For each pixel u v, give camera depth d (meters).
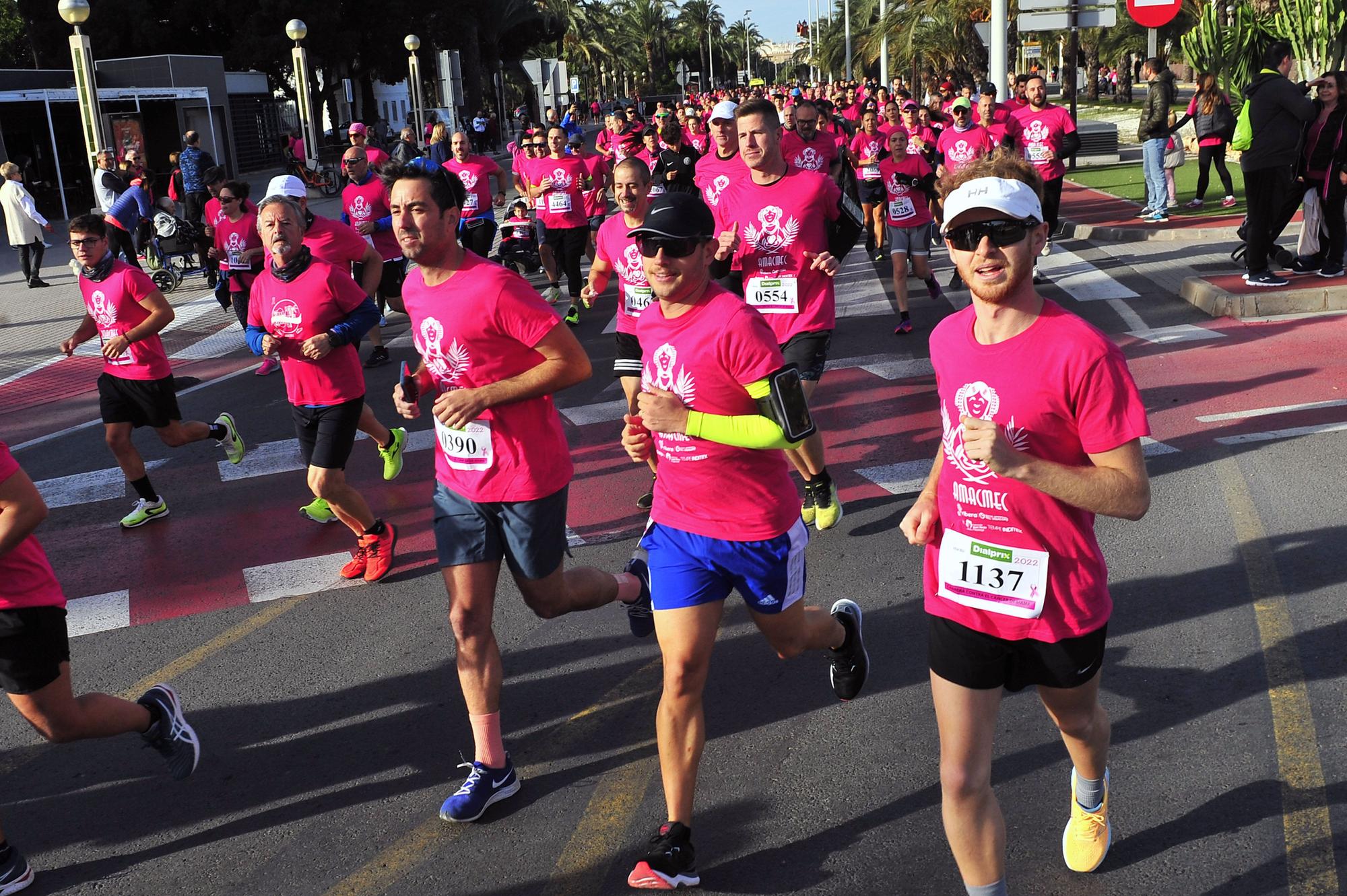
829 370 10.04
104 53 44.94
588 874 3.53
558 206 13.06
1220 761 3.81
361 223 11.80
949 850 3.50
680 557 3.45
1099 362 2.58
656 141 14.60
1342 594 4.94
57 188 32.88
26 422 10.59
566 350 3.88
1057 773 3.83
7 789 4.32
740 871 3.47
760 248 6.39
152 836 3.94
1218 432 7.32
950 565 2.83
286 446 9.05
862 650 4.13
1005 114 13.40
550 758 4.23
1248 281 11.09
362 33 48.75
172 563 6.71
